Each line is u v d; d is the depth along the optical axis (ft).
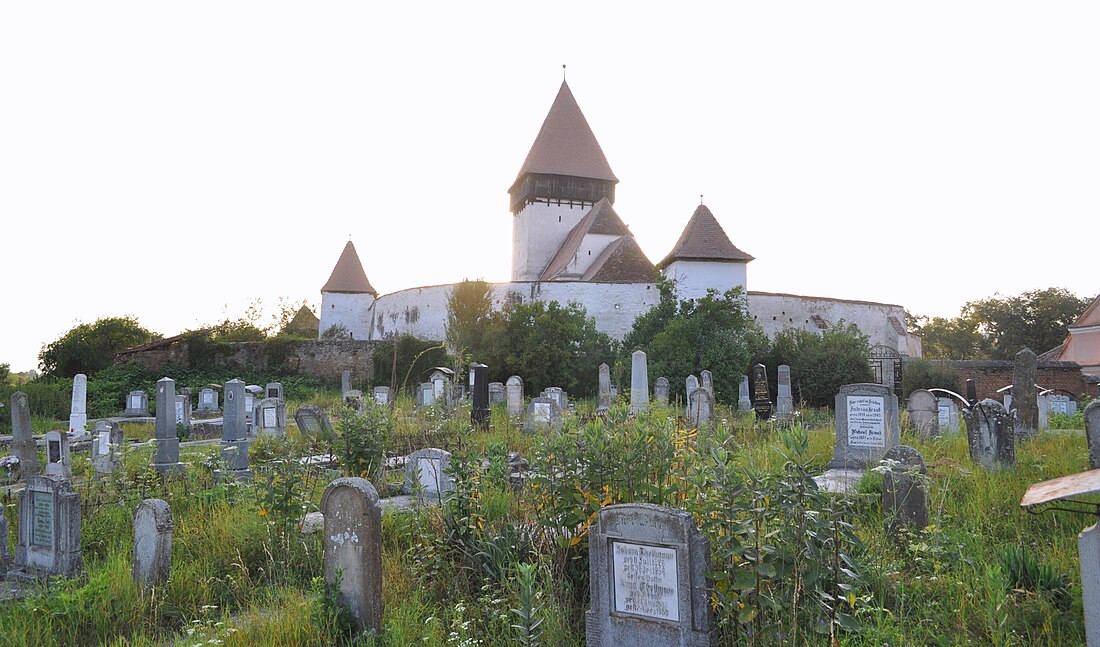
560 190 196.85
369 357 154.20
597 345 125.49
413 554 22.16
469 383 93.50
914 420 51.39
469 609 18.61
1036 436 45.32
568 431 22.40
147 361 155.12
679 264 140.97
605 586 16.14
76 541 23.59
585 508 19.12
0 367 144.46
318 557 23.31
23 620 19.34
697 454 20.21
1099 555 13.19
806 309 157.99
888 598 17.26
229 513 27.45
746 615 14.26
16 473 44.57
